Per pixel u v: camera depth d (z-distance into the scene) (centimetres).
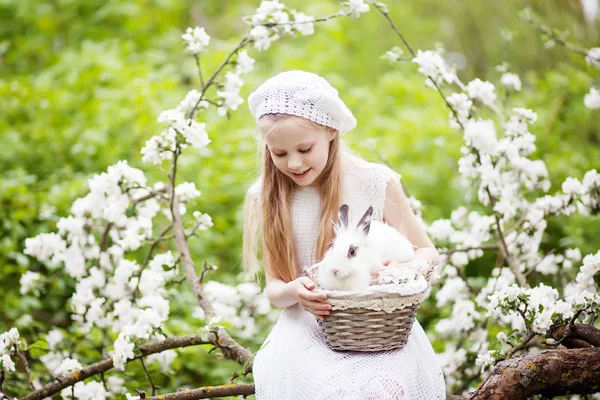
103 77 604
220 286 398
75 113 595
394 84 688
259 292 414
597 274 312
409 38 823
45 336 377
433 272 277
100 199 363
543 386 272
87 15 772
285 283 302
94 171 531
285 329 292
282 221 302
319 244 294
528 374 271
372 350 259
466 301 373
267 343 298
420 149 587
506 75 409
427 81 366
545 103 599
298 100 277
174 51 784
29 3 742
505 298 293
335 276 256
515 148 355
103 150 540
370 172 306
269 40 354
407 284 248
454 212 405
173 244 488
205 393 299
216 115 607
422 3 820
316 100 279
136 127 543
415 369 269
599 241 466
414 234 307
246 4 891
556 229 505
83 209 375
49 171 544
